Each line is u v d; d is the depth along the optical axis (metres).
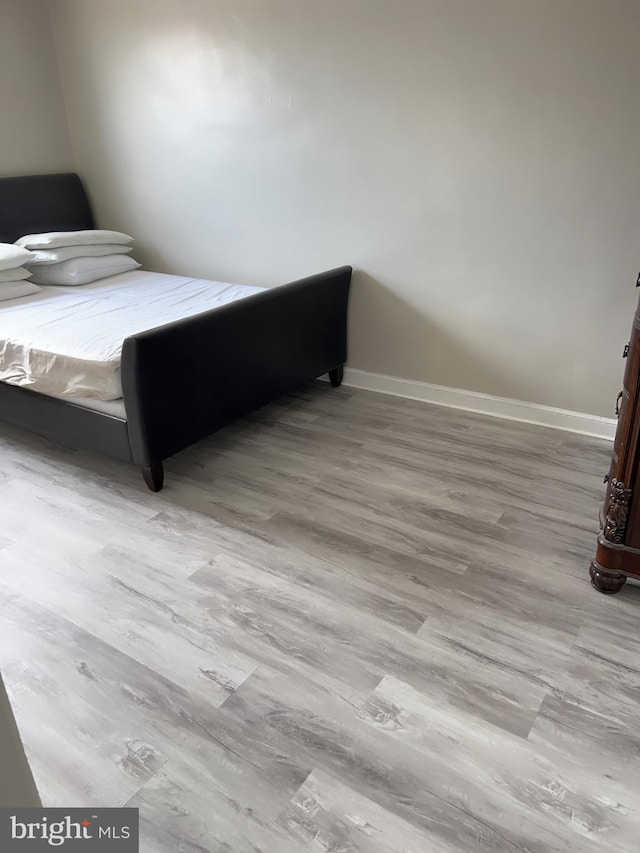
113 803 1.28
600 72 2.31
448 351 3.04
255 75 3.04
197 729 1.44
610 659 1.62
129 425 2.27
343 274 3.07
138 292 3.19
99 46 3.50
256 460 2.64
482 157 2.63
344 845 1.20
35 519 2.25
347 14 2.71
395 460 2.62
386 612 1.79
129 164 3.72
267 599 1.84
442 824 1.24
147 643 1.69
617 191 2.42
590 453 2.65
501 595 1.85
